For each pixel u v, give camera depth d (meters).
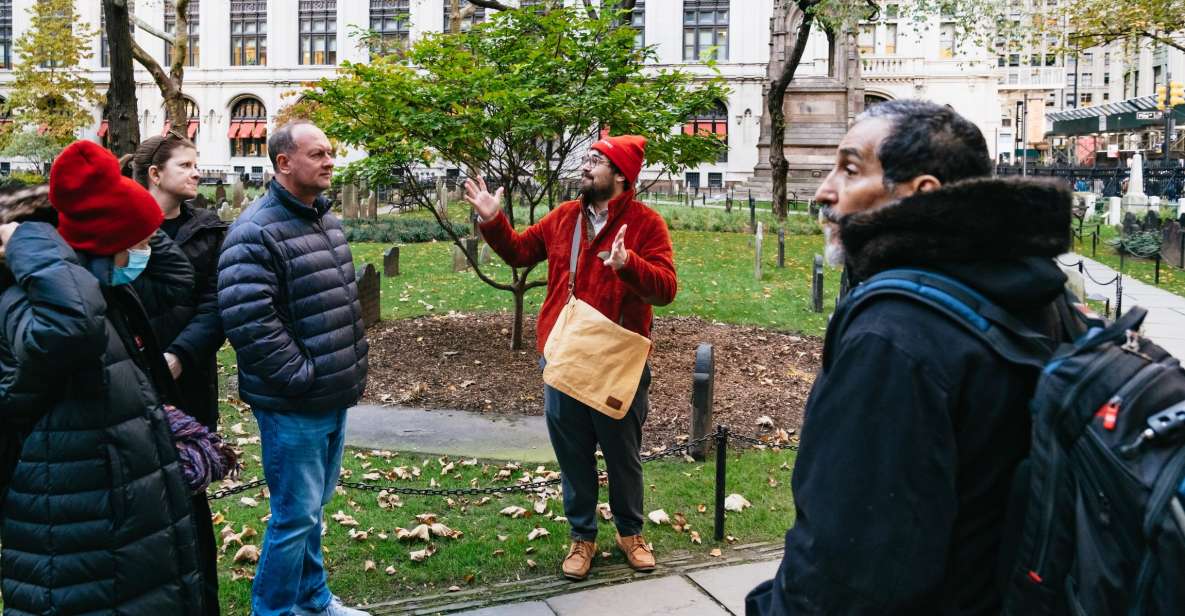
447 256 17.50
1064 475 1.48
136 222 2.71
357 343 3.71
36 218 2.85
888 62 46.28
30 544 2.57
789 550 1.66
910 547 1.51
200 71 49.66
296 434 3.48
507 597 4.18
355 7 48.16
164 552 2.68
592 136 8.66
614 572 4.47
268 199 3.54
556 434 4.30
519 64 8.16
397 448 6.51
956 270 1.62
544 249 4.67
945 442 1.53
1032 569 1.51
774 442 6.66
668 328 10.66
